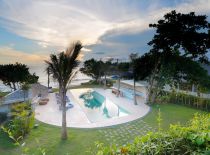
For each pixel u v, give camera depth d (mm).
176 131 2865
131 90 33219
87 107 25078
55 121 16781
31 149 10531
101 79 46594
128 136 12961
